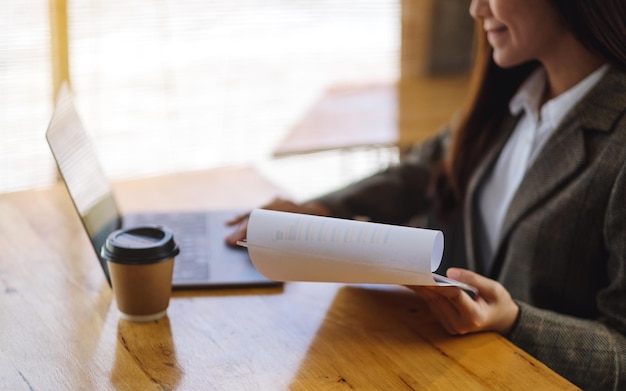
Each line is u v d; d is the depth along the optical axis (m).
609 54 1.24
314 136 2.52
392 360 1.01
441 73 3.14
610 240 1.20
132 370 0.97
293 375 0.97
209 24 2.66
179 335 1.06
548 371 0.99
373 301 1.17
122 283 1.06
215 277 1.20
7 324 1.08
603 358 1.12
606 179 1.23
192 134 2.62
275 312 1.12
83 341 1.04
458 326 1.06
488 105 1.49
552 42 1.32
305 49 2.85
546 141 1.31
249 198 1.56
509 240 1.35
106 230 1.26
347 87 2.96
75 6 2.43
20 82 2.32
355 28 2.92
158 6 2.56
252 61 2.77
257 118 2.68
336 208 1.53
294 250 1.03
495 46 1.36
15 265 1.25
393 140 2.49
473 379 0.97
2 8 2.25
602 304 1.21
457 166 1.53
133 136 2.56
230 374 0.97
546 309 1.32
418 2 3.01
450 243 1.65
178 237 1.34
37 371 0.97
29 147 2.36
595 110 1.26
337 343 1.04
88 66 2.49
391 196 1.60
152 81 2.59
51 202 1.49
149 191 1.57
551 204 1.28
